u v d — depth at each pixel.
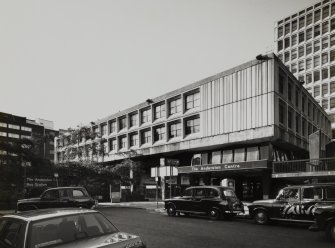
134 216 19.31
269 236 11.84
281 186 32.28
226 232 12.80
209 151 37.84
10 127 94.75
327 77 70.31
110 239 5.05
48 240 4.88
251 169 31.27
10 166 30.67
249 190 39.78
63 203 15.66
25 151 32.59
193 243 10.55
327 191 12.86
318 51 72.50
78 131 48.34
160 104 44.56
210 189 17.44
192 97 39.03
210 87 36.12
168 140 41.78
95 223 5.56
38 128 103.62
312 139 31.16
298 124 38.00
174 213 19.03
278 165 29.39
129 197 38.59
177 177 40.47
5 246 4.95
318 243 10.45
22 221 5.08
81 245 4.73
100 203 33.72
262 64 31.27
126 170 41.56
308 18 75.88
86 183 37.19
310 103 44.97
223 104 34.34
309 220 13.30
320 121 51.44
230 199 17.03
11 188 29.58
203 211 17.42
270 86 30.27
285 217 14.09
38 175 33.44
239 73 33.19
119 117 53.47
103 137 57.53
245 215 17.91
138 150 46.50
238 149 34.19
